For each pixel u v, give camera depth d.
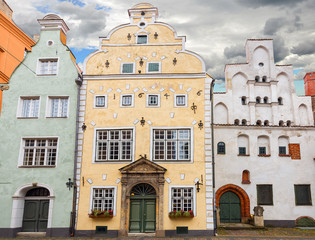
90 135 18.45
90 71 19.42
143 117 18.47
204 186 17.38
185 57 19.25
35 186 17.86
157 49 19.50
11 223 17.36
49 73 19.67
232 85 24.36
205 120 18.23
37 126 18.66
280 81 24.72
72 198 17.52
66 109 19.03
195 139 18.00
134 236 16.95
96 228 17.19
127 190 17.45
